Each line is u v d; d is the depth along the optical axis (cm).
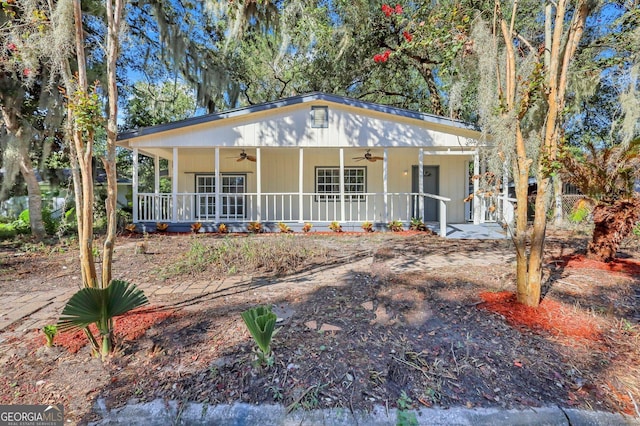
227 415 180
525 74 323
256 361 216
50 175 900
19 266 538
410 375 207
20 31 296
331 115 955
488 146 336
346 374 207
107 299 223
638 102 461
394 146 955
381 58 587
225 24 1127
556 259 518
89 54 601
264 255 529
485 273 442
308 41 1051
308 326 274
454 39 354
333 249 644
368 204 1114
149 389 198
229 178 1138
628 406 185
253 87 1644
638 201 480
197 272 464
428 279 414
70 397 195
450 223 1045
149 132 909
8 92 743
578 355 230
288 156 1122
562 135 300
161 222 920
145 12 1022
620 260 502
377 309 311
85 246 264
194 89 1193
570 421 177
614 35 579
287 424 176
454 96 450
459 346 239
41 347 246
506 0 401
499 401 186
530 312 296
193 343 247
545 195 299
